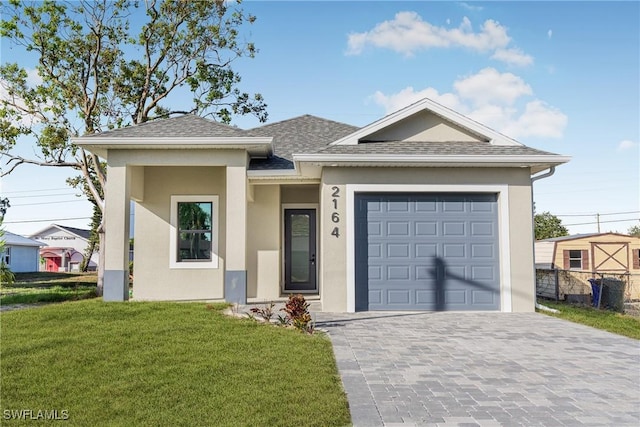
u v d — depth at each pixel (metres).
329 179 11.33
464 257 11.41
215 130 12.03
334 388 5.39
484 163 11.07
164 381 5.48
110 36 21.08
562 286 15.66
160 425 4.35
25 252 41.91
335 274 11.17
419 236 11.41
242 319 9.04
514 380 5.81
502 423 4.45
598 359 6.85
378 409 4.80
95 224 42.19
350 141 12.11
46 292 18.20
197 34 21.95
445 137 12.48
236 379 5.60
